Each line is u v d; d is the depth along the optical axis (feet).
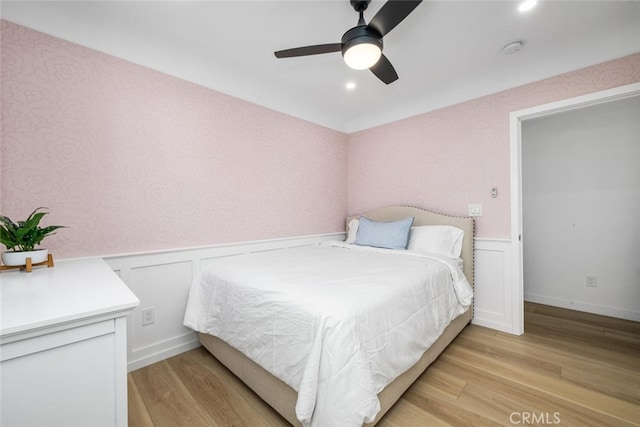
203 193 7.41
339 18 5.56
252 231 8.56
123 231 6.09
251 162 8.51
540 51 6.83
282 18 5.55
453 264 7.30
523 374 5.71
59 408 2.53
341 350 3.51
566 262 9.77
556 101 7.04
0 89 4.75
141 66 6.32
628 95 6.13
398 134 10.41
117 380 2.84
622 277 8.75
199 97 7.31
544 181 10.18
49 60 5.19
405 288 5.03
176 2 5.11
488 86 8.17
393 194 10.61
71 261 5.25
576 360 6.23
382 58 5.26
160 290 6.63
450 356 6.49
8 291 3.22
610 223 8.95
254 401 5.06
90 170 5.66
